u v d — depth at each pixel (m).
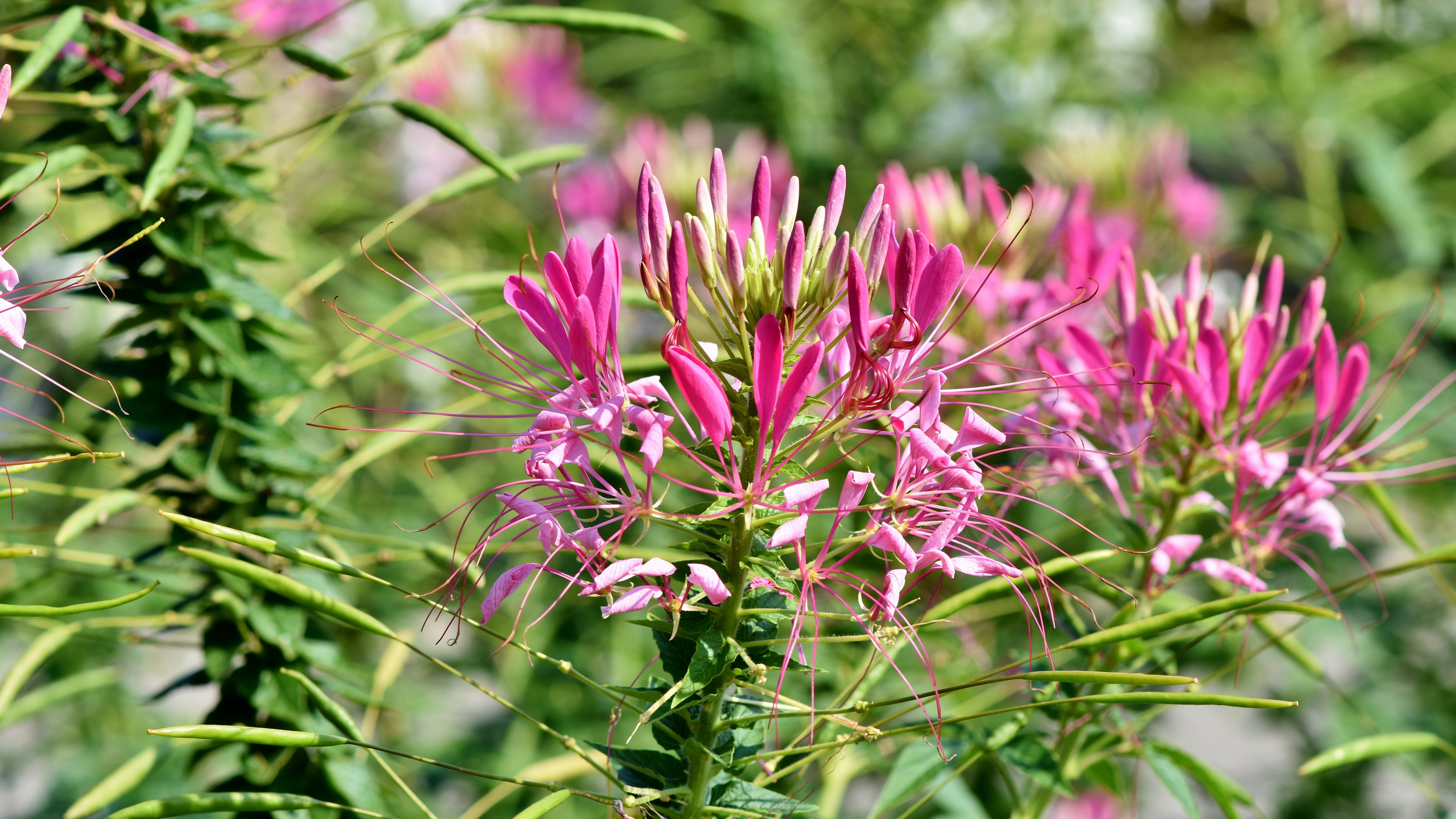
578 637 2.02
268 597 1.26
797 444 1.15
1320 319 1.24
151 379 1.27
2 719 1.21
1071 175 2.26
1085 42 3.09
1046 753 1.25
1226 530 1.25
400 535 2.04
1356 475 1.25
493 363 1.97
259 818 1.25
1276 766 2.56
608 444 1.15
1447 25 3.03
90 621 1.26
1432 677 2.21
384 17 2.61
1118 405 1.25
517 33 2.74
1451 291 2.42
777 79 2.64
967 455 1.15
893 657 1.31
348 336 2.29
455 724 2.30
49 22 1.26
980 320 1.37
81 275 1.16
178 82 1.26
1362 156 2.56
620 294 1.16
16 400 2.06
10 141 2.10
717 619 1.16
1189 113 2.92
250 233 2.29
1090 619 1.32
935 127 2.82
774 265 1.17
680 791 1.16
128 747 2.50
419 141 2.65
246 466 1.29
